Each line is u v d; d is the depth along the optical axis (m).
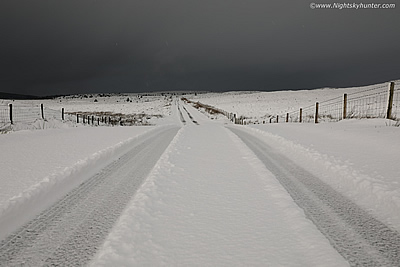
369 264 2.12
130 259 2.14
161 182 4.15
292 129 12.14
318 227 2.77
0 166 5.10
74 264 2.20
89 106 86.25
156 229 2.63
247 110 50.31
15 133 11.07
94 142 8.77
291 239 2.44
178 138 9.77
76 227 2.91
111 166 5.85
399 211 3.07
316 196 3.70
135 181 4.68
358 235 2.60
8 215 3.01
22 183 3.99
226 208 3.15
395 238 2.54
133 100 155.38
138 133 12.31
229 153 6.65
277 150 7.38
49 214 3.25
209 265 2.06
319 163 5.38
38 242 2.58
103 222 3.04
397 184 3.69
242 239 2.45
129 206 3.21
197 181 4.22
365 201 3.46
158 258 2.16
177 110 66.19
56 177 4.36
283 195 3.55
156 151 7.82
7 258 2.31
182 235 2.52
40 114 23.59
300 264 2.06
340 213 3.12
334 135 8.84
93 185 4.45
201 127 16.53
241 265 2.05
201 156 6.26
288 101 65.12
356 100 39.62
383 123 10.37
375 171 4.36
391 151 5.73
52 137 10.20
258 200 3.40
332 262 2.08
